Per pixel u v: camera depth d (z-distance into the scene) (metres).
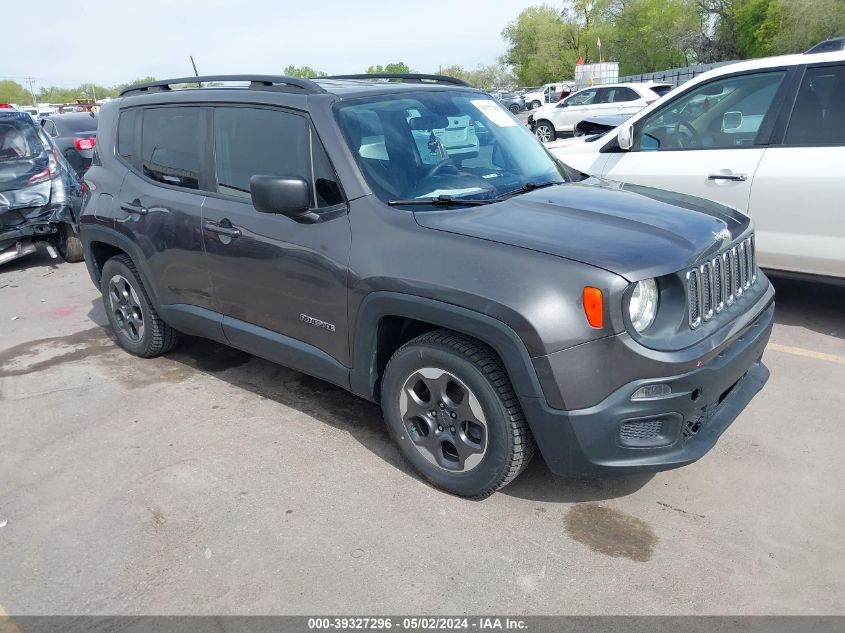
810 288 5.95
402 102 3.74
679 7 50.75
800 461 3.40
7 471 3.64
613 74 36.50
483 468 3.03
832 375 4.29
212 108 4.02
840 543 2.82
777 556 2.76
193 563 2.85
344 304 3.31
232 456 3.64
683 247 2.86
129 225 4.50
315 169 3.47
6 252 7.82
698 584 2.62
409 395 3.23
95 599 2.69
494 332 2.77
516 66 84.50
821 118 4.75
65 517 3.21
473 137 3.83
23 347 5.46
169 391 4.48
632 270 2.66
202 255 4.03
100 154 4.93
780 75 4.94
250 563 2.83
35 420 4.18
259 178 3.20
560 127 19.00
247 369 4.77
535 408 2.76
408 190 3.34
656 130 5.57
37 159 7.97
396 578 2.71
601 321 2.64
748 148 5.03
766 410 3.91
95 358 5.13
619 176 5.67
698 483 3.26
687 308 2.80
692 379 2.73
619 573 2.70
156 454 3.71
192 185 4.14
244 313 3.94
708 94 5.28
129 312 4.94
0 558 2.95
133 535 3.05
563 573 2.71
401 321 3.34
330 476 3.42
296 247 3.47
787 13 39.56
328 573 2.75
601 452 2.77
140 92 4.83
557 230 2.95
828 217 4.67
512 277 2.76
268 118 3.71
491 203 3.29
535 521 3.03
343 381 3.51
